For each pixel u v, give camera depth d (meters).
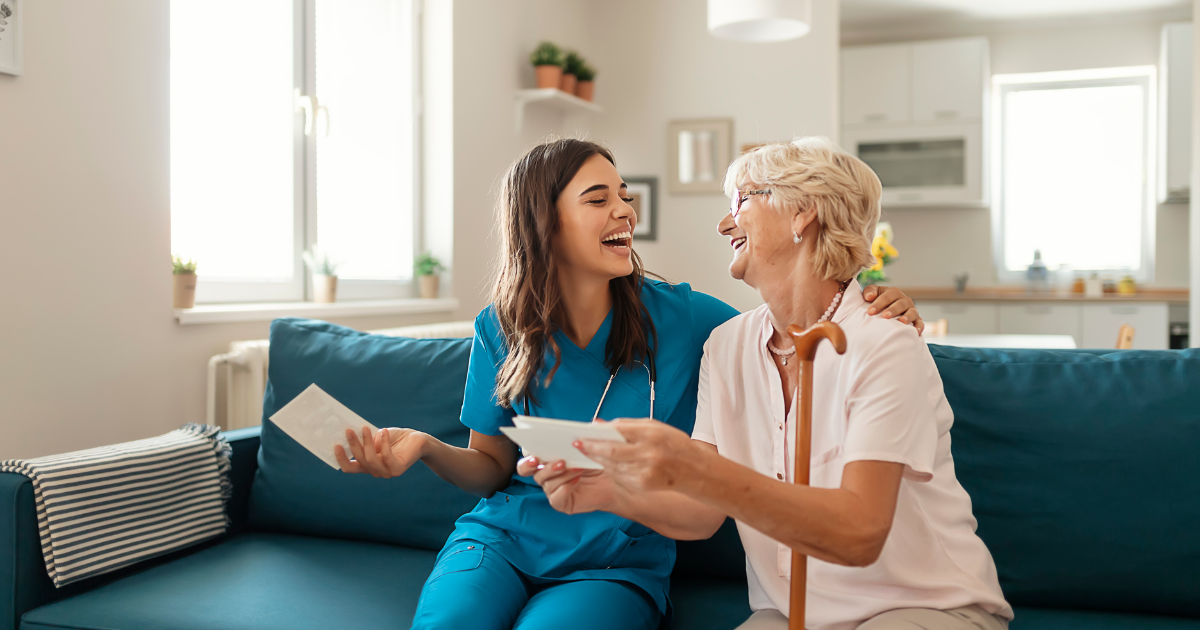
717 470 0.88
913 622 1.03
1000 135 6.20
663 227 4.96
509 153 4.23
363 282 3.38
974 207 6.21
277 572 1.51
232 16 2.77
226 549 1.66
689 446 0.88
